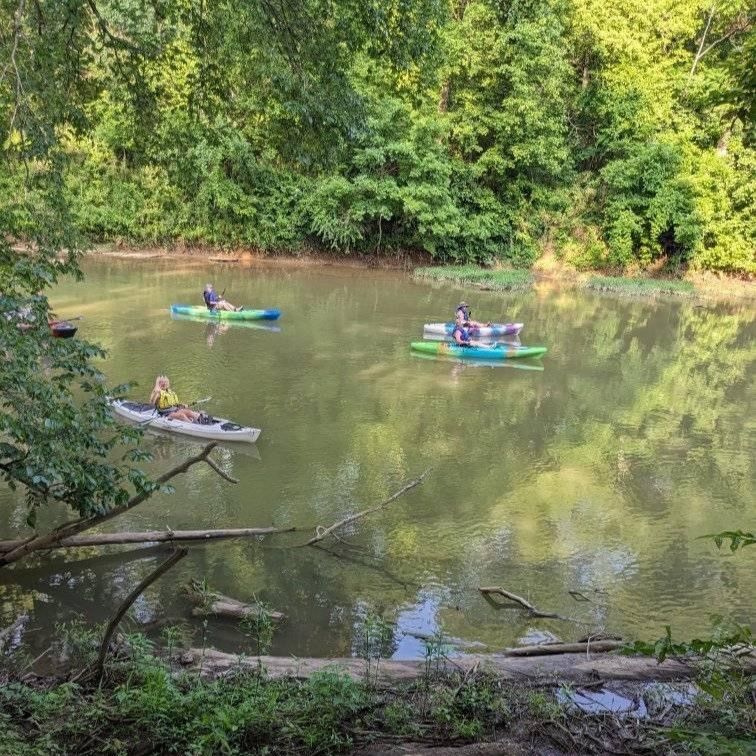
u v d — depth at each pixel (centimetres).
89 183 2934
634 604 699
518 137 3062
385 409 1292
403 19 841
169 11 858
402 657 587
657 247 3081
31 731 372
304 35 823
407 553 787
